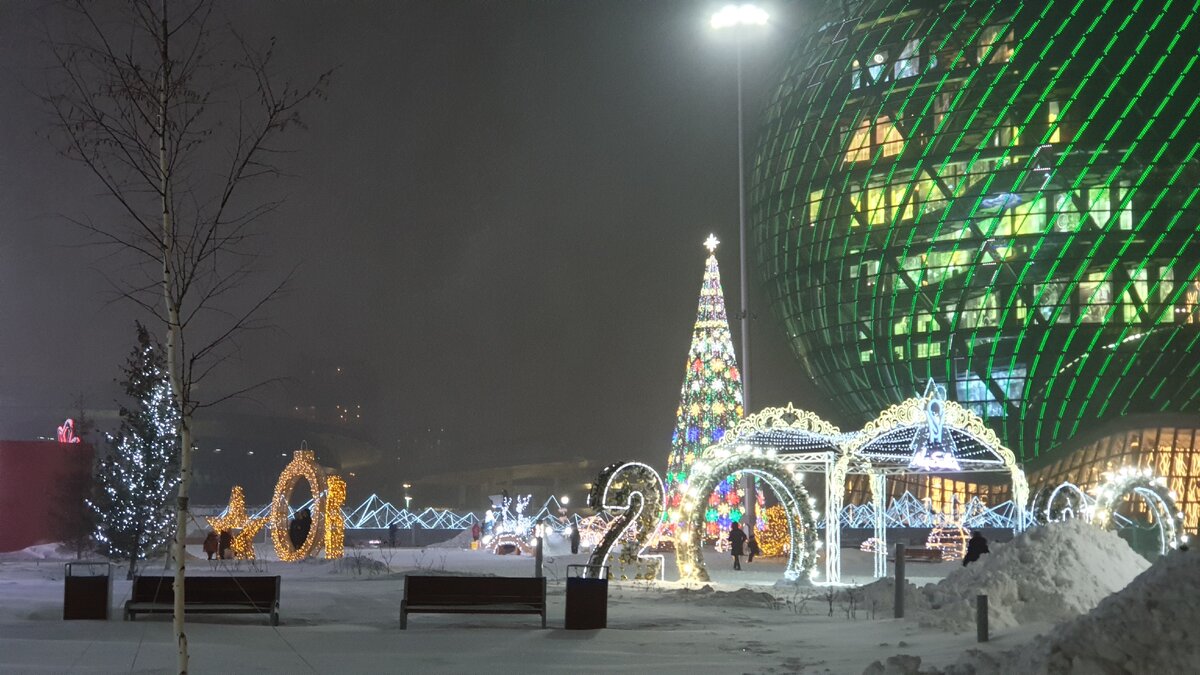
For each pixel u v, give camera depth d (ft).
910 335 377.71
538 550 85.20
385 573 118.21
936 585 81.25
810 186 399.44
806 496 119.34
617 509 110.52
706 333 183.52
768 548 192.85
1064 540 77.15
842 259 390.01
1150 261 346.54
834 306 396.98
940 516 291.99
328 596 88.63
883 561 148.36
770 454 118.42
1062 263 352.28
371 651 55.67
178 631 38.14
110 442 130.21
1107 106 350.23
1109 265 348.59
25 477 160.45
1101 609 42.04
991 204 360.89
